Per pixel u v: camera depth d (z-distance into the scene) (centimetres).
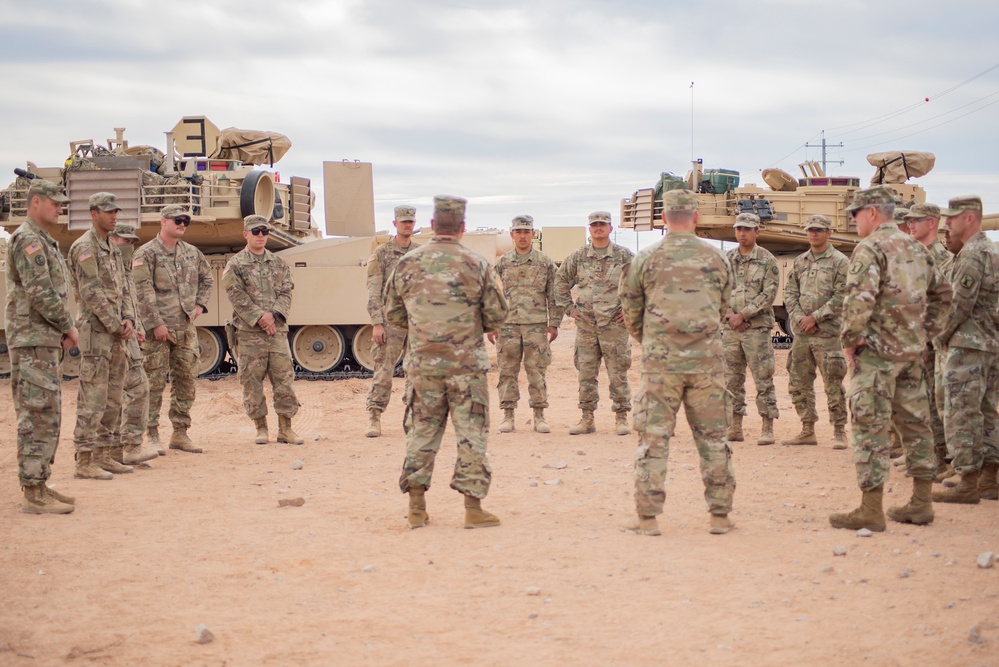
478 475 698
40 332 763
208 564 614
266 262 1138
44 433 768
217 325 1891
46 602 540
